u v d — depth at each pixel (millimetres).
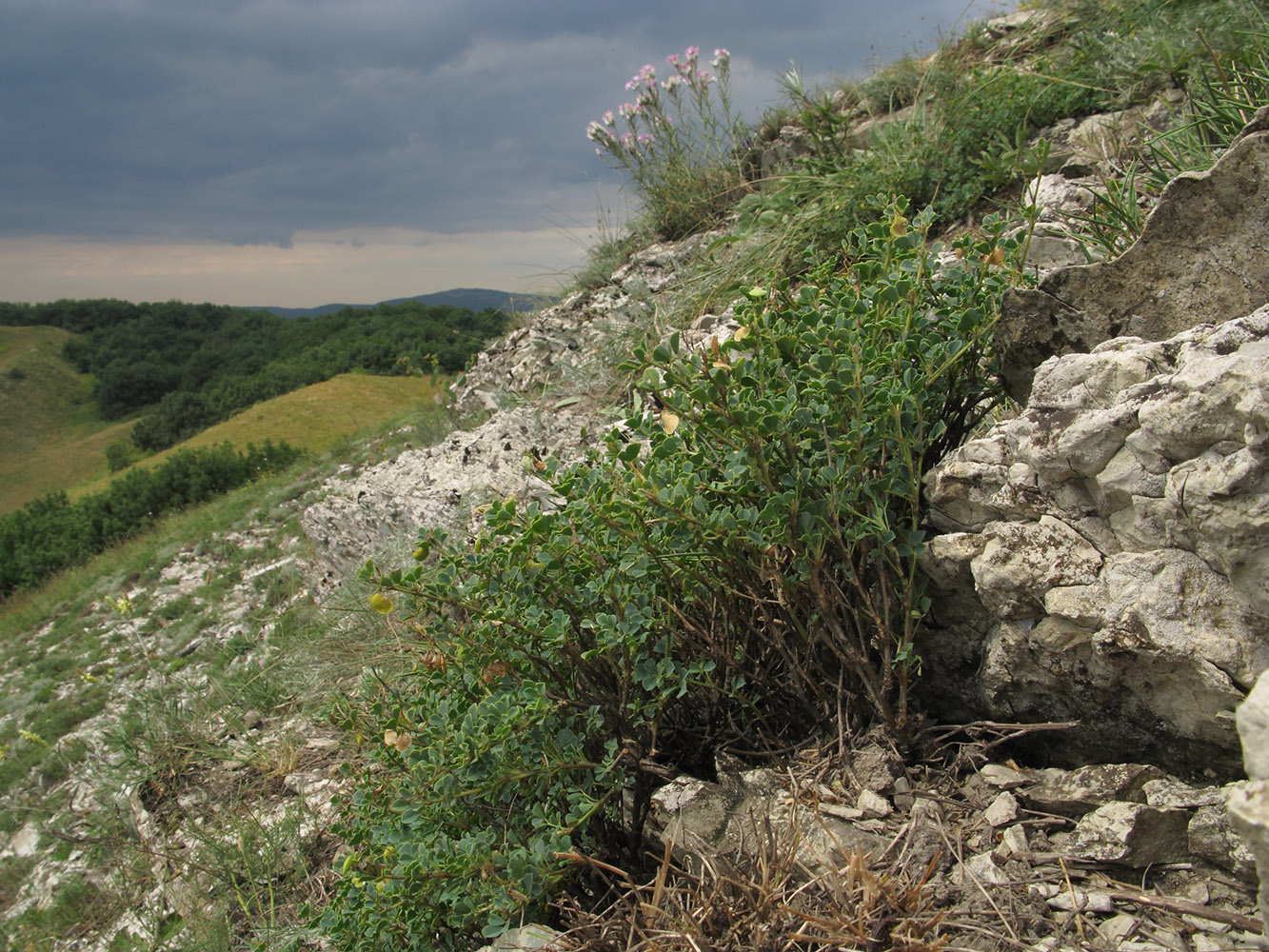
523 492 4387
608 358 5504
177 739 4820
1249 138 1847
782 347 1986
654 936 1497
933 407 2059
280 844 3422
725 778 1951
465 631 2139
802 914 1373
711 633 2055
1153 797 1515
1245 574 1368
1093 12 5469
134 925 3811
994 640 1867
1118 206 3133
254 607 8195
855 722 1979
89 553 20812
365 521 6320
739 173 7215
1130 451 1560
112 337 125062
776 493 1766
